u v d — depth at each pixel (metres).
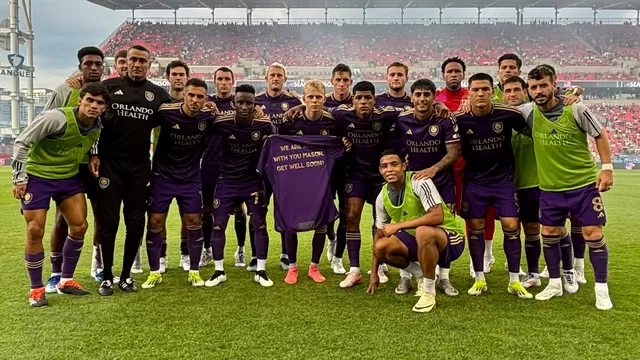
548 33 40.41
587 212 4.11
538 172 4.36
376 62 37.38
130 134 4.49
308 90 4.93
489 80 4.36
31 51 34.50
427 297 4.00
